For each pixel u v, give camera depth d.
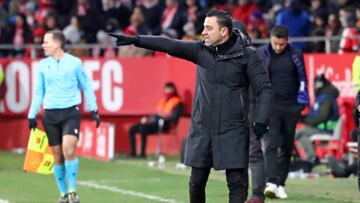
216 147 22.61
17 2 61.28
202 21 53.06
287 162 32.72
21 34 56.09
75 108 30.55
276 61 32.28
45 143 31.52
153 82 50.31
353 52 48.41
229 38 22.53
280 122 32.28
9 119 50.88
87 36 55.78
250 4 57.78
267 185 32.25
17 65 50.41
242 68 22.58
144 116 50.41
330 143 43.53
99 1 61.62
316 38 48.81
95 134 47.28
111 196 33.09
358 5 56.53
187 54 22.58
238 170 22.70
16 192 34.19
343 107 46.50
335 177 39.69
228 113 22.58
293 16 53.22
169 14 57.41
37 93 31.02
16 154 49.09
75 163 30.44
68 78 30.41
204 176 23.00
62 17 58.41
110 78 50.44
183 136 49.31
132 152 48.12
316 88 44.09
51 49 30.45
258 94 22.72
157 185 36.41
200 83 22.80
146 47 22.31
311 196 33.19
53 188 35.47
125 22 60.03
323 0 58.78
